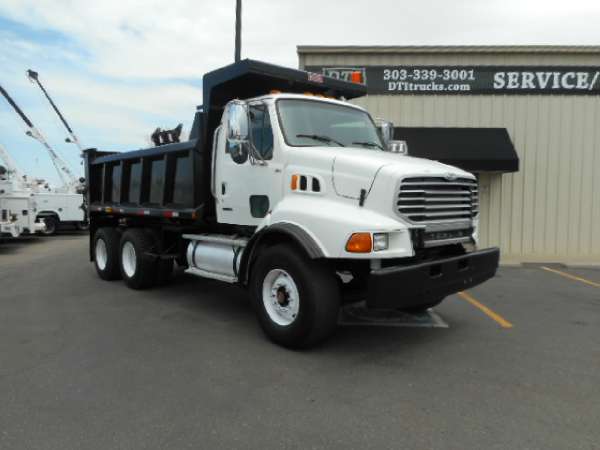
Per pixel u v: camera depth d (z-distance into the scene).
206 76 6.54
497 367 4.61
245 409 3.70
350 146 5.89
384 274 4.30
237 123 5.43
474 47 13.36
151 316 6.44
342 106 6.29
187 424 3.46
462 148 12.66
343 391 4.03
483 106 13.59
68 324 6.04
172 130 8.11
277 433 3.34
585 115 13.52
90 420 3.52
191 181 6.93
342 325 6.06
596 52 13.25
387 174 4.53
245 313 6.61
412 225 4.55
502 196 13.73
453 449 3.14
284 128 5.49
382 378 4.31
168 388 4.07
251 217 5.82
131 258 8.34
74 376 4.33
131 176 8.66
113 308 6.89
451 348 5.18
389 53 13.60
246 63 5.84
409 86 13.64
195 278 9.32
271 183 5.50
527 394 3.99
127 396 3.91
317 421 3.51
